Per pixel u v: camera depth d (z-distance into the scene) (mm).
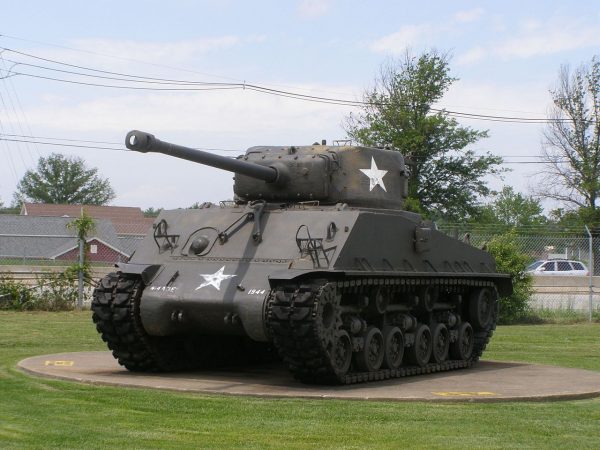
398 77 46281
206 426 12219
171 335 17656
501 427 12547
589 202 54625
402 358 18625
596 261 40531
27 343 22625
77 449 10688
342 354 16500
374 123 45562
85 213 32969
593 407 14422
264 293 15914
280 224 17328
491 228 36438
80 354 20281
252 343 20406
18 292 31766
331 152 18984
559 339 27203
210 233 17734
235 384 16250
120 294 17062
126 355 17734
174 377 17312
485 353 23781
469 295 21344
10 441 11062
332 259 16141
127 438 11344
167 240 17922
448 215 45625
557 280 42844
